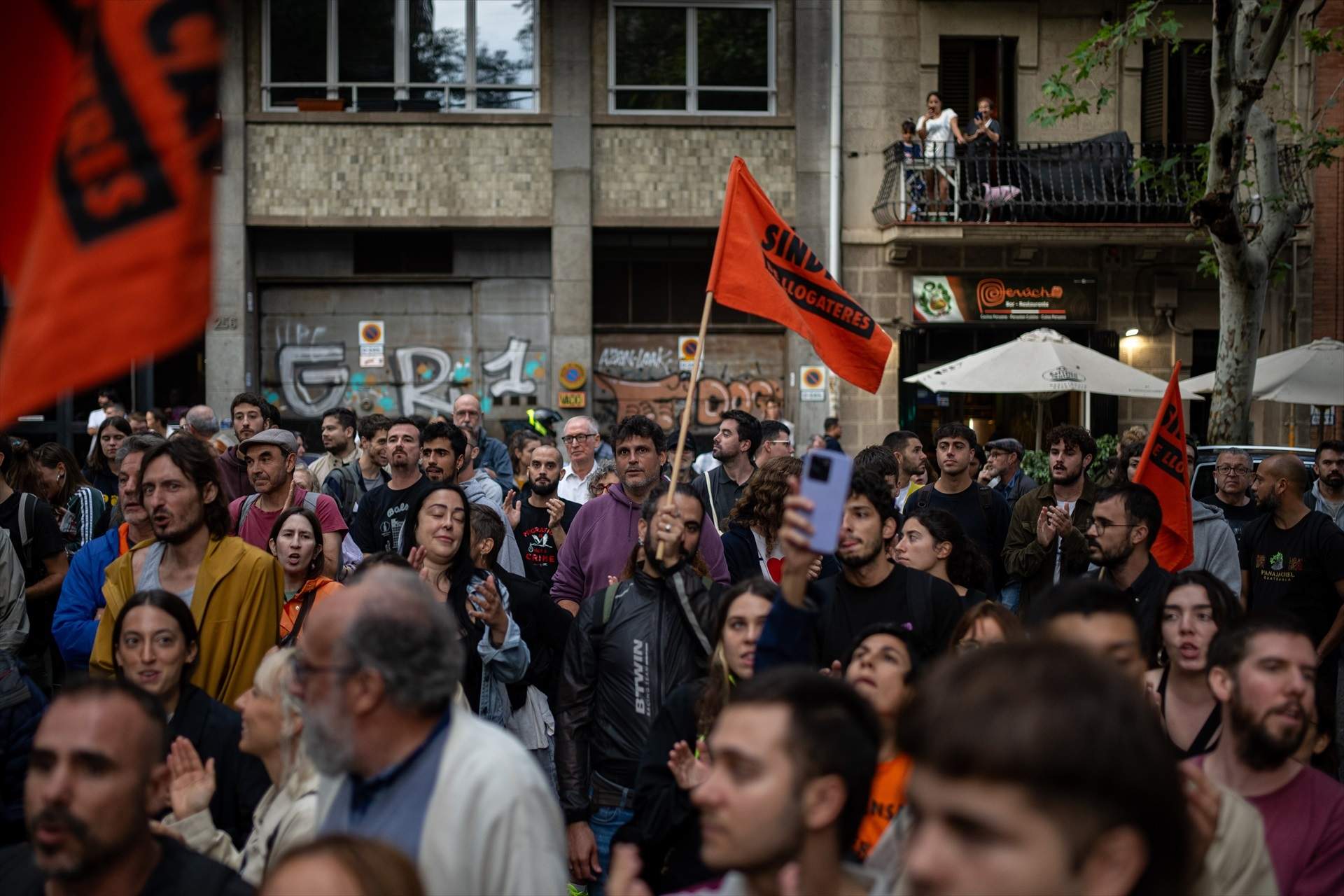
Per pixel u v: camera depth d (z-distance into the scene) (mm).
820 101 18469
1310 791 3268
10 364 2072
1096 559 5613
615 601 5016
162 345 2057
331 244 18484
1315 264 19031
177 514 4906
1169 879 1480
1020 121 18859
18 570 6578
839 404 18547
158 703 2930
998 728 1422
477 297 18609
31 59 2271
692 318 19094
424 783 2730
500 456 11172
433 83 18375
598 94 18484
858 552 4930
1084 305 18891
